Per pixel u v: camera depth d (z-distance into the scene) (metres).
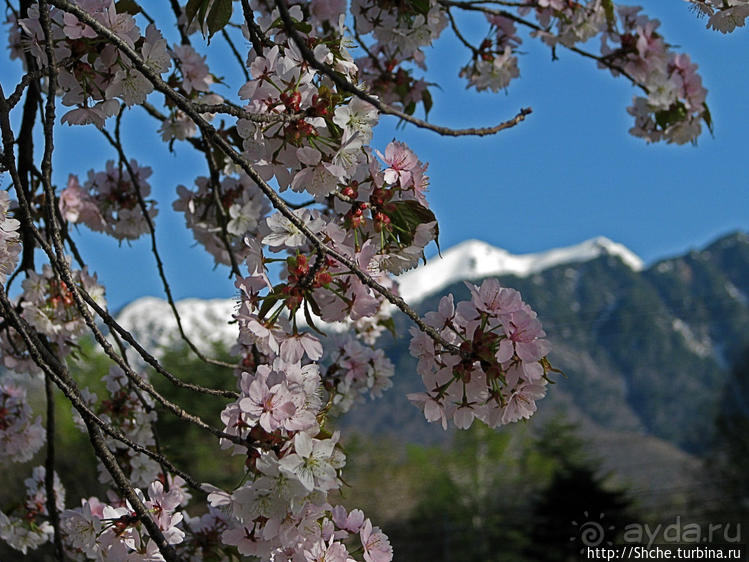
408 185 2.21
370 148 2.19
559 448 36.47
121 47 1.91
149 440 3.56
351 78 2.17
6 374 3.91
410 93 3.80
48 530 3.89
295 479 1.82
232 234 3.67
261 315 2.03
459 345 2.11
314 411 1.94
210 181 3.72
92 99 2.15
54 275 3.44
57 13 2.11
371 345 3.98
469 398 2.13
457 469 38.25
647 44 3.93
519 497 37.19
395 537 36.00
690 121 4.00
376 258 2.17
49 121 1.93
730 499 30.61
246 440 1.89
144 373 3.67
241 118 2.04
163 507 2.34
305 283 2.01
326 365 3.78
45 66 2.13
